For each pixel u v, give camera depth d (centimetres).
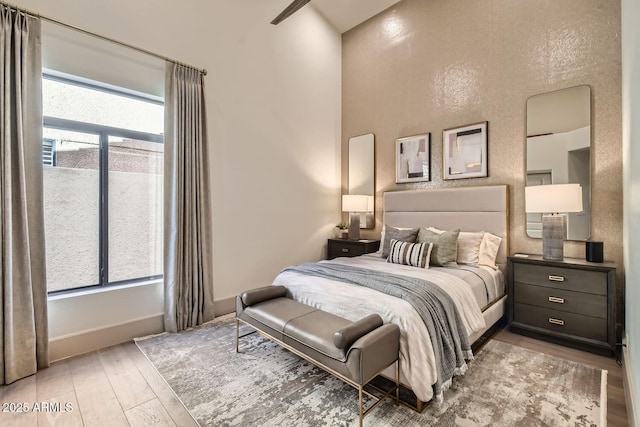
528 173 326
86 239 280
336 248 463
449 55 389
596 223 287
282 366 235
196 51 329
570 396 194
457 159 379
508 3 342
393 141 447
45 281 233
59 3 246
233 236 363
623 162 262
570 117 301
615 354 247
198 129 320
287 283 279
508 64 342
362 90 484
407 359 188
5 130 215
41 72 232
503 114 345
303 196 448
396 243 339
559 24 309
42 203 233
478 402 189
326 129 486
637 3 149
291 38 431
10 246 214
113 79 275
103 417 179
